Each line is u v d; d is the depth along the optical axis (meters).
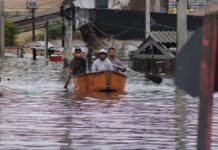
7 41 188.50
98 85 52.72
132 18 114.75
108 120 32.84
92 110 37.66
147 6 111.12
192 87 12.44
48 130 29.16
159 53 92.94
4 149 24.17
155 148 24.70
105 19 111.69
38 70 91.31
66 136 27.42
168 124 31.47
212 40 12.25
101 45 110.81
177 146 25.17
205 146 12.48
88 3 149.25
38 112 36.38
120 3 157.00
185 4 75.25
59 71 88.56
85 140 26.47
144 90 54.50
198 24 115.25
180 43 75.06
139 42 116.12
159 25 116.06
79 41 146.00
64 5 91.75
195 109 38.59
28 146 24.92
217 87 12.48
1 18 148.00
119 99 45.53
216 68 12.46
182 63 12.52
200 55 12.35
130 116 34.72
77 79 54.41
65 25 91.56
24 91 52.41
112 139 26.75
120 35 114.44
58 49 158.50
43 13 199.75
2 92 51.22
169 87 58.28
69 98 46.00
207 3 166.50
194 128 30.05
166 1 164.75
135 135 27.88
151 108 39.16
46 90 53.75
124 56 113.44
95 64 53.78
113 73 52.62
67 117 34.00
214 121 32.28
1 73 82.44
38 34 193.75
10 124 31.08
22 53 152.38
